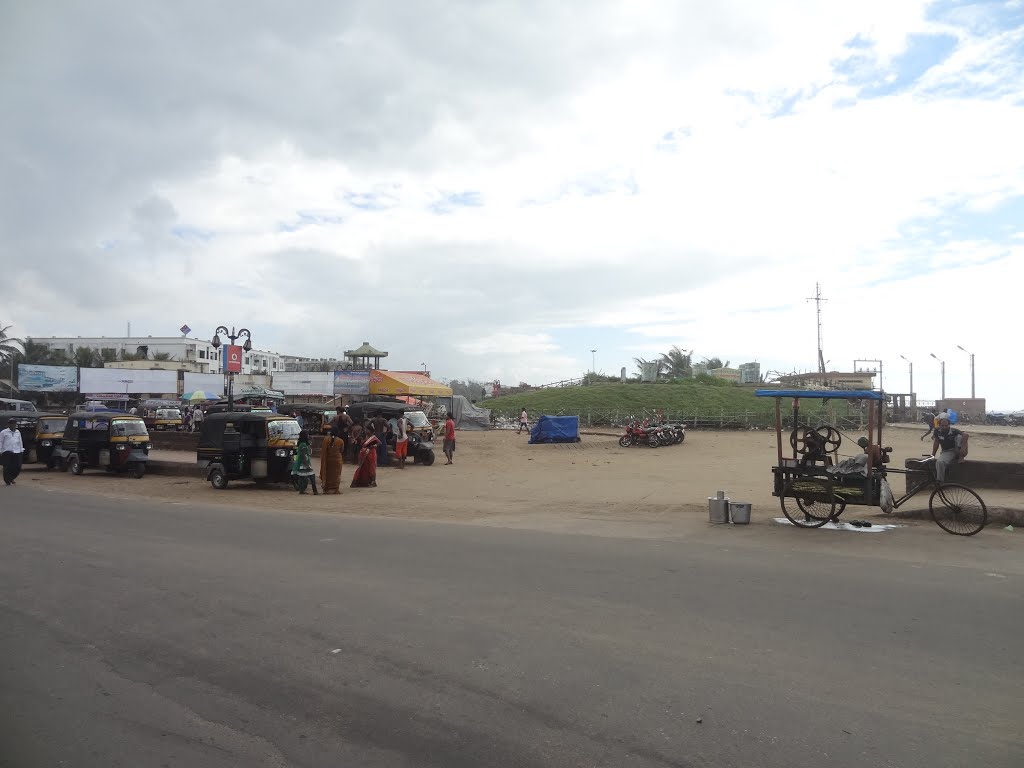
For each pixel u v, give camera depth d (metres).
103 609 6.75
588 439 36.91
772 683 4.77
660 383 69.75
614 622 6.15
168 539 10.55
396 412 26.86
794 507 13.35
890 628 5.93
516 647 5.52
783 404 60.56
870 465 10.77
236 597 7.12
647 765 3.68
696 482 19.19
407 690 4.71
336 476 17.59
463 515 13.46
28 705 4.60
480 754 3.82
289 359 112.88
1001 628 5.93
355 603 6.85
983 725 4.13
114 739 4.09
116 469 22.30
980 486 13.34
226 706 4.53
